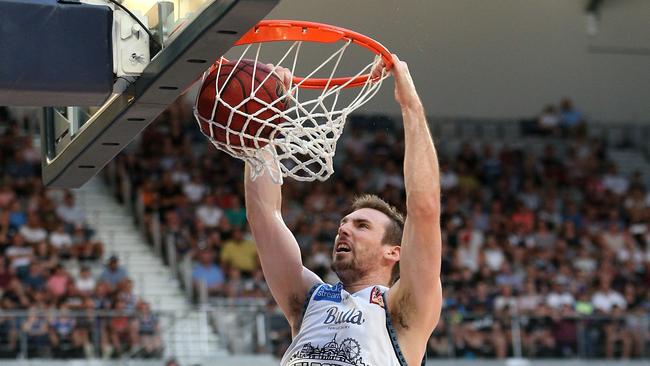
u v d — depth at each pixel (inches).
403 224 215.6
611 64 976.9
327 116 203.5
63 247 770.8
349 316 200.1
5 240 745.6
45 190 836.0
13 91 183.5
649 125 1034.7
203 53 175.3
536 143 1045.8
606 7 925.8
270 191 221.1
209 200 862.5
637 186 1045.8
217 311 673.0
